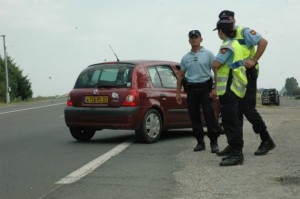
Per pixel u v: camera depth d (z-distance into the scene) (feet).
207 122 27.45
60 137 37.63
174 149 29.17
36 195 18.03
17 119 61.11
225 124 23.24
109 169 22.70
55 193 18.25
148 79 33.17
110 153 27.73
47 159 26.16
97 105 32.35
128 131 41.16
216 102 36.14
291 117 60.44
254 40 23.90
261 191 17.98
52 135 39.34
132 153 27.63
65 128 45.85
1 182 20.35
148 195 17.67
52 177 21.18
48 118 61.87
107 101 32.01
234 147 23.12
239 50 22.97
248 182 19.44
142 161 24.79
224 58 22.88
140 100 31.78
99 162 24.63
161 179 20.30
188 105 28.17
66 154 27.89
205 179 20.13
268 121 49.88
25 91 216.13
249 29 24.11
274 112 82.07
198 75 27.61
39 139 36.47
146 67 33.58
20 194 18.24
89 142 33.76
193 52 27.89
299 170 21.42
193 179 20.18
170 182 19.72
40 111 79.36
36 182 20.24
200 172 21.59
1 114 73.26
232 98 22.94
